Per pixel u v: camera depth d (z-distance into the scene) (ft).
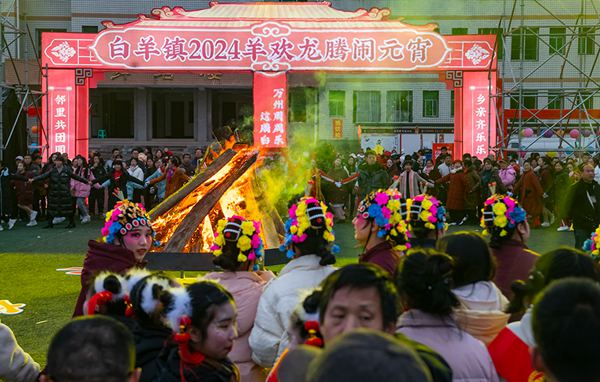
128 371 7.78
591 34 76.89
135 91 132.87
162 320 11.53
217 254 17.02
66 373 7.55
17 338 26.48
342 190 69.05
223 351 11.24
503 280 17.07
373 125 135.54
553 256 11.97
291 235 15.12
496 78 77.00
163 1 138.62
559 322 6.94
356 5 134.41
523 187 64.59
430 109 137.49
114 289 12.13
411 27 75.46
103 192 72.64
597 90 74.59
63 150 77.15
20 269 41.93
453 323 11.07
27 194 65.51
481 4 135.85
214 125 141.18
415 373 5.07
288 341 13.50
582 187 40.04
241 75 128.06
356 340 5.26
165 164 77.56
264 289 15.34
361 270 9.09
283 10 77.61
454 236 13.29
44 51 75.72
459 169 67.67
